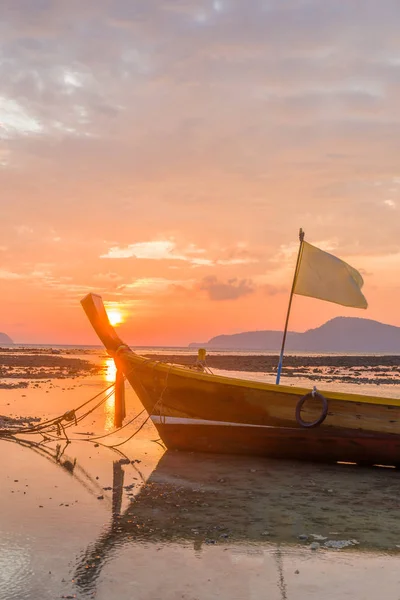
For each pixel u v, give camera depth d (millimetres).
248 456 12398
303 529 7598
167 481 10047
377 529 7648
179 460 11836
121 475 10383
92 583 5832
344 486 10070
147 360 12938
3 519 7668
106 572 6102
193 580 5945
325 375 41406
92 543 6906
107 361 63406
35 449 12500
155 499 8875
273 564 6387
